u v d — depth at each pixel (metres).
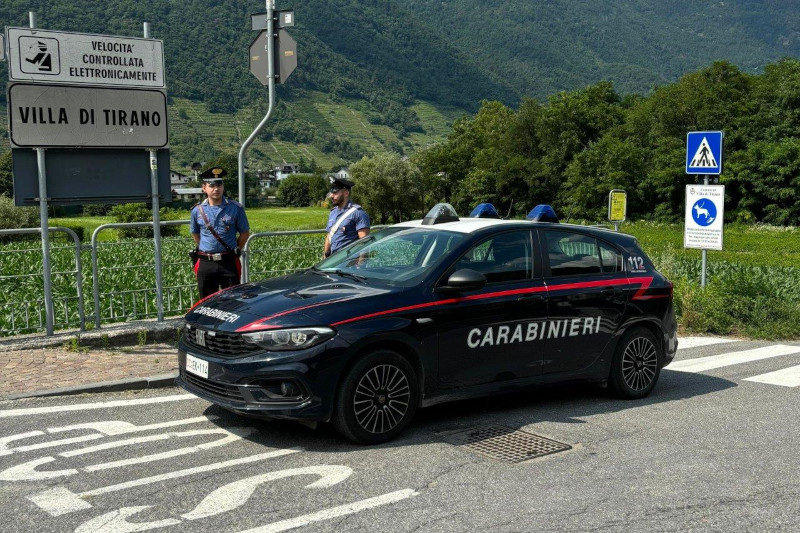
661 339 7.08
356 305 5.35
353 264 6.29
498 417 6.20
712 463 5.11
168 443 5.31
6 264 8.69
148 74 8.61
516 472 4.85
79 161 8.25
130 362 7.55
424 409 6.43
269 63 9.46
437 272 5.79
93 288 8.59
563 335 6.36
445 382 5.70
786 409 6.64
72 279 9.32
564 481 4.70
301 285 5.85
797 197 60.34
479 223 6.43
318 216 93.94
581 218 73.06
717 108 68.12
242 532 3.83
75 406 6.19
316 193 147.25
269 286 5.99
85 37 8.15
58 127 8.03
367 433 5.31
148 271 9.31
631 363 6.90
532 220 6.77
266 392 5.05
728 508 4.30
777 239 49.06
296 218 88.06
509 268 6.18
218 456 5.05
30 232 8.05
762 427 6.03
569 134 80.12
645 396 7.05
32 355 7.66
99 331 8.34
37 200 8.05
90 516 4.02
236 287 6.23
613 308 6.66
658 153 69.12
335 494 4.40
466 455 5.17
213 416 5.99
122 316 9.05
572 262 6.59
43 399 6.36
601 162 73.00
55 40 7.96
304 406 5.05
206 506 4.18
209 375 5.30
